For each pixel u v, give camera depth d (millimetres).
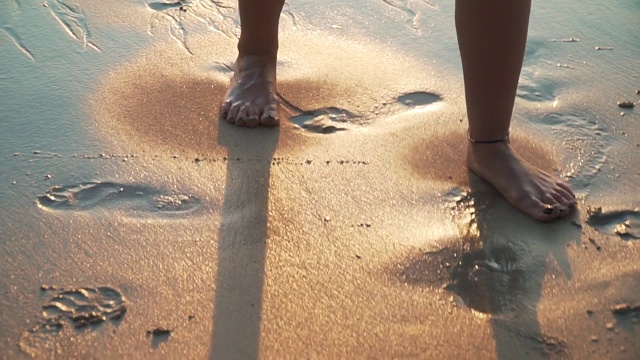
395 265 2023
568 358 1778
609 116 2658
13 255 2023
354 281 1970
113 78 2809
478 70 2207
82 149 2428
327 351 1779
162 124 2562
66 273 1974
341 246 2080
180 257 2031
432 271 2008
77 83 2768
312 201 2240
